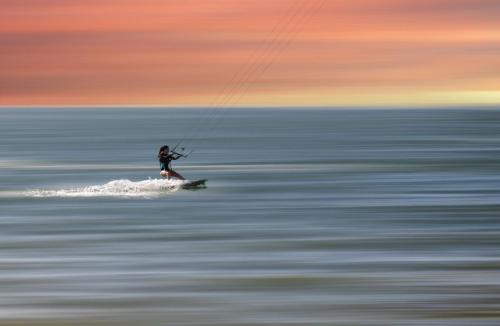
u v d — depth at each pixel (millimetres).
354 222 123688
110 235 113062
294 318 72250
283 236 111750
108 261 95062
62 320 71750
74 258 96688
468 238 108750
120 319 72000
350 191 164750
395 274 87625
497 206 140375
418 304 76000
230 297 78938
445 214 131375
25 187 177875
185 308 75250
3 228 119062
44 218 128875
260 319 72000
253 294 79938
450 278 85500
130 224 122750
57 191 163875
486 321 70938
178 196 157250
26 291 80812
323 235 112250
